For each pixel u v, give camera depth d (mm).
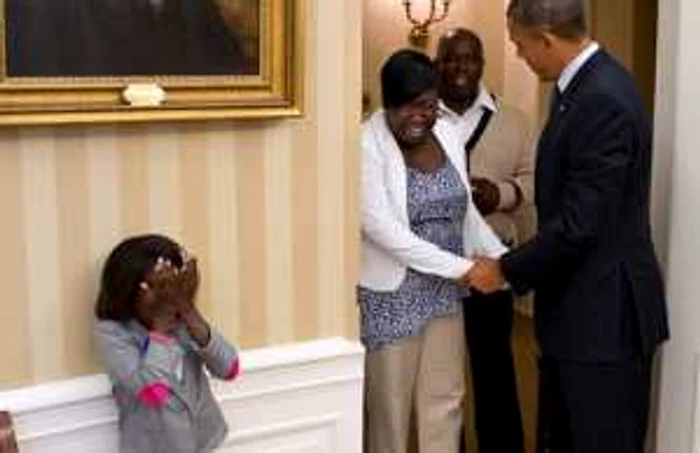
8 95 1745
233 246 2078
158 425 1897
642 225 2400
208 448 2014
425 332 2561
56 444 1928
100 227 1922
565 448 2529
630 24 4453
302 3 2025
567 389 2439
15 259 1848
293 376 2186
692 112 2502
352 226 2227
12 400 1865
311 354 2189
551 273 2387
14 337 1868
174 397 1900
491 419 3152
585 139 2271
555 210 2375
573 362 2408
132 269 1854
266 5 1992
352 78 2162
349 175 2201
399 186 2439
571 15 2291
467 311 3035
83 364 1947
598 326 2373
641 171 2357
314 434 2244
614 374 2395
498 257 2502
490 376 3111
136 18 1859
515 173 3137
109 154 1910
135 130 1927
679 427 2646
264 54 2006
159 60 1896
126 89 1861
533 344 4574
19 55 1749
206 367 1982
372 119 2496
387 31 5371
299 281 2176
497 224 3061
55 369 1920
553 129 2367
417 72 2402
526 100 4957
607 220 2318
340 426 2271
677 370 2627
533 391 4031
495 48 5246
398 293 2492
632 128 2270
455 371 2627
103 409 1965
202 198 2025
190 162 1999
